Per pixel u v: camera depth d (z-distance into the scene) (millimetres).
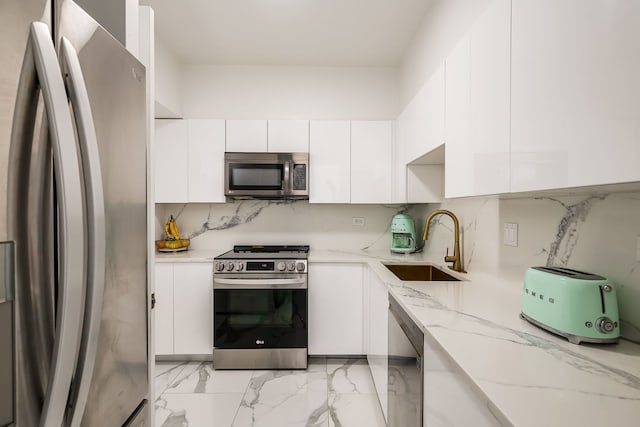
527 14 993
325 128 3070
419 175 2588
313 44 2924
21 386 622
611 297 972
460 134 1485
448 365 968
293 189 2994
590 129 764
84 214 747
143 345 1087
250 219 3408
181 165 3037
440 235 2688
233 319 2777
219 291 2777
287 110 3352
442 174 2586
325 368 2785
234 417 2098
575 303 984
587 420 630
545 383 765
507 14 1101
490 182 1220
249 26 2633
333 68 3361
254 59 3207
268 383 2531
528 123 995
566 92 837
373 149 3070
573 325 986
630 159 665
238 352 2773
